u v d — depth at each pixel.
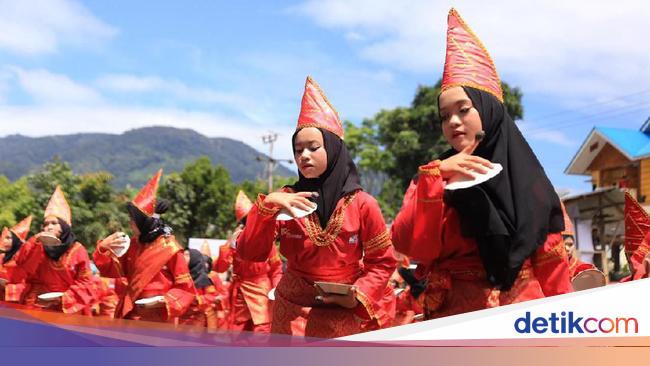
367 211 3.95
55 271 8.17
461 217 3.12
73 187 42.38
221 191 43.97
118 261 6.92
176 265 6.93
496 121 3.22
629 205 6.05
